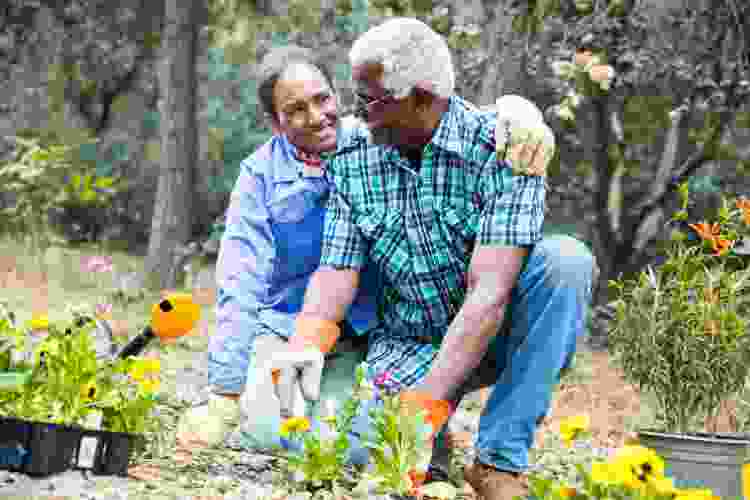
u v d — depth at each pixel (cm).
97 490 299
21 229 1469
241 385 371
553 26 871
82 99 1867
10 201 1452
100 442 316
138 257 1620
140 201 1834
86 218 1758
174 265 1254
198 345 792
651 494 250
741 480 332
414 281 359
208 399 375
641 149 1277
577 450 502
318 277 367
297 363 347
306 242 398
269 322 404
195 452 375
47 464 304
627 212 1211
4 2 1838
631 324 395
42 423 302
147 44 1878
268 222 393
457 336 332
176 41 1270
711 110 1117
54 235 1323
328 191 395
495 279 333
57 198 1328
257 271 383
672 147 1130
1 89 1834
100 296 1037
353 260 366
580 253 340
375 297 386
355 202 362
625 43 914
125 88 1878
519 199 337
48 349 321
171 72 1264
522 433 341
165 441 380
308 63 392
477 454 346
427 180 349
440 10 923
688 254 402
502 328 362
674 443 331
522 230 334
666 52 962
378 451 329
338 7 1253
